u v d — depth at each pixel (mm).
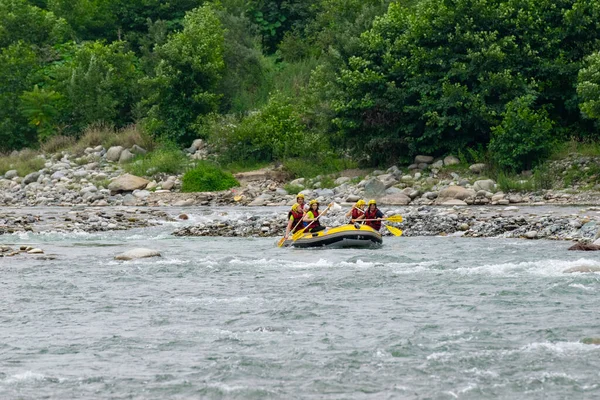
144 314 30875
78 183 100312
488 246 49062
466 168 87625
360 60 92438
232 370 23531
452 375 22844
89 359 24938
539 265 39562
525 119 83188
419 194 82562
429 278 37188
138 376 23219
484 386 21938
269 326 28562
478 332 26969
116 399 21516
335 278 37906
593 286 33750
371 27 101250
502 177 81562
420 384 22234
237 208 82000
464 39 88000
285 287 36000
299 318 29719
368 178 89562
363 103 90500
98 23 143750
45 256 47125
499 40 87750
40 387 22391
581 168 81500
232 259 45250
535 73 88625
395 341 26109
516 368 23266
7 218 70000
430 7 90562
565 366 23328
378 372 23234
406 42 91625
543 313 29391
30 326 29234
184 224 68688
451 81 90375
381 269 40531
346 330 27781
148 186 97125
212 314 30656
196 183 94562
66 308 32156
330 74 96812
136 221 69375
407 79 91250
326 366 23797
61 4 145125
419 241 52812
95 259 46188
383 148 91875
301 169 96438
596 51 86125
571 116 91125
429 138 91250
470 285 35062
